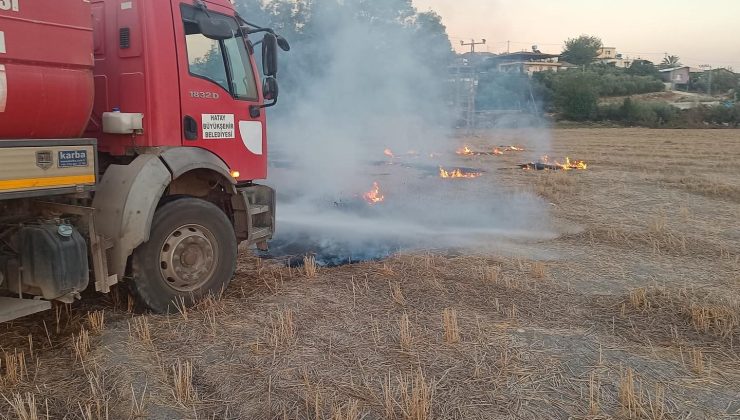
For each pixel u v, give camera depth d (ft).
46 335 14.94
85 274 14.35
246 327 15.35
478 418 11.06
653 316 16.83
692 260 23.67
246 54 19.33
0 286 14.25
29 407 11.05
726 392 12.35
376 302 17.51
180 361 13.26
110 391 11.96
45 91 13.06
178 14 16.74
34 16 12.83
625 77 223.51
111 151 16.75
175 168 16.24
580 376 12.89
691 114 167.63
